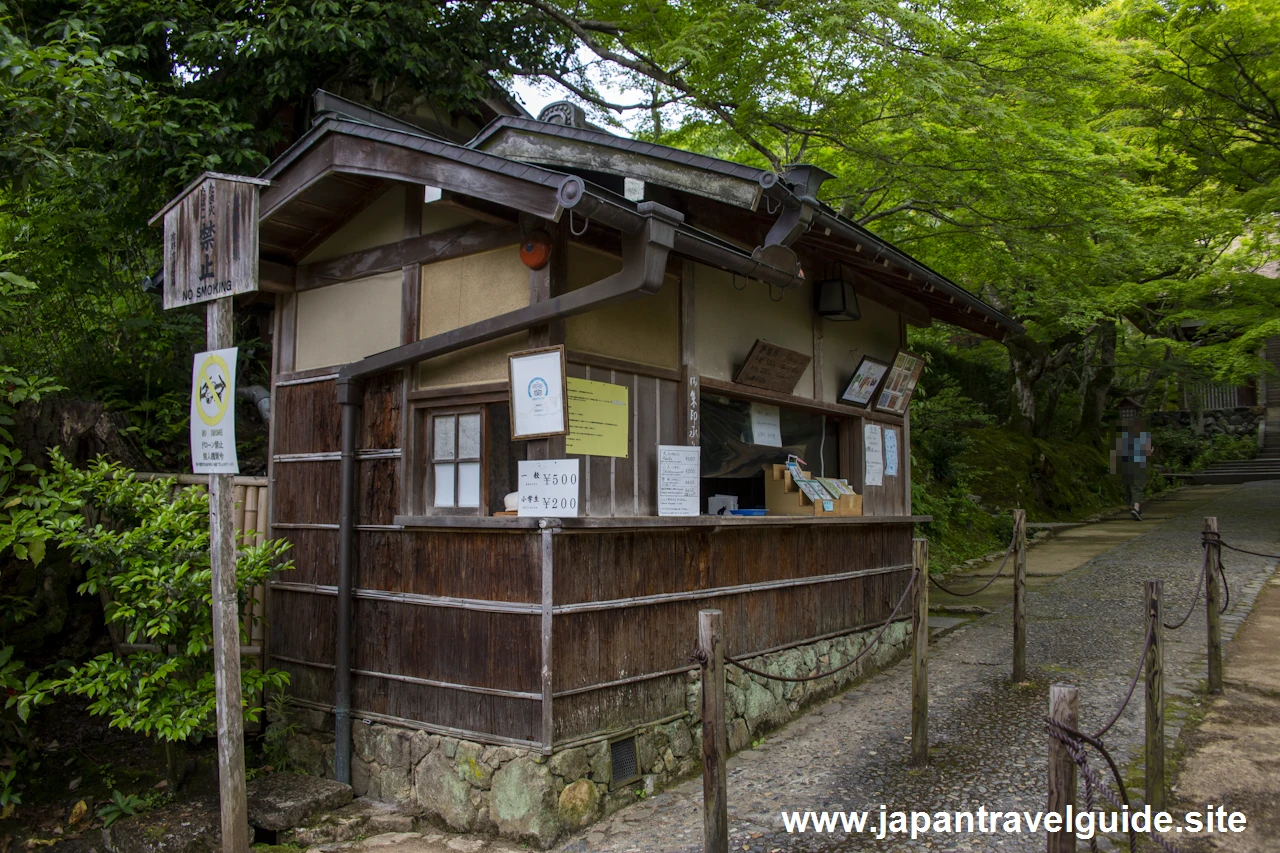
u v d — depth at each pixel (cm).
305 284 649
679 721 559
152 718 488
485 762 493
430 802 521
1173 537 1455
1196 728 577
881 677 755
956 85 916
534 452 500
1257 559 1196
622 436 542
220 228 462
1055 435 2291
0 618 629
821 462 782
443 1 921
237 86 826
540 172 438
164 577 505
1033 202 986
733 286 655
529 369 494
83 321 860
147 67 838
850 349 805
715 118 1079
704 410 643
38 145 623
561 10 1053
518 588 492
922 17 875
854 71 934
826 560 724
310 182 567
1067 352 2016
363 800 553
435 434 562
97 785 577
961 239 1131
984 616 958
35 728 616
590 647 500
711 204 579
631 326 559
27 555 534
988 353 2058
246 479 654
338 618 578
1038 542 1488
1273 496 2006
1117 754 535
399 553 561
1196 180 1520
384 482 575
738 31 898
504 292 536
